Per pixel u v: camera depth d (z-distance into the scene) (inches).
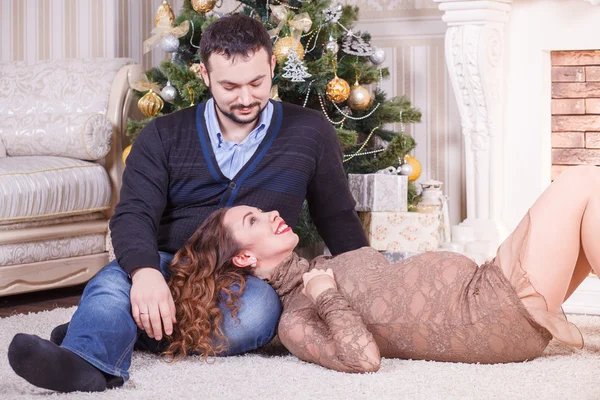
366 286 86.4
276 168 95.3
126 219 90.0
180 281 87.7
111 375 78.5
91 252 160.9
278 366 84.4
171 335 88.3
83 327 78.6
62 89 171.8
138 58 197.0
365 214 149.3
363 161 156.9
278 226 90.3
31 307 143.9
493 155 151.7
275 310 89.0
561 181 83.4
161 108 152.9
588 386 74.9
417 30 175.3
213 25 90.2
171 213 96.3
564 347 91.8
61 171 152.8
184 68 145.7
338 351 80.8
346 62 151.2
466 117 152.3
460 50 149.4
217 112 95.3
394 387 75.2
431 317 82.7
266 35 90.8
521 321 80.6
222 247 88.3
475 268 85.0
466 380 77.1
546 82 153.6
